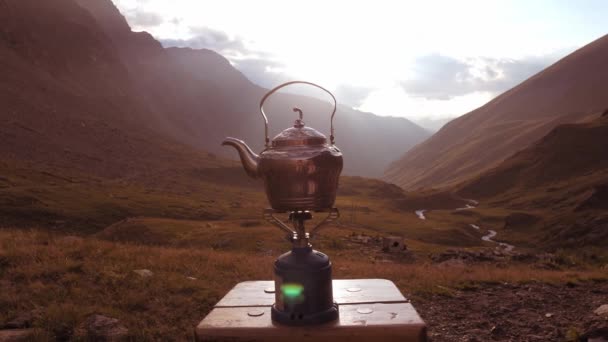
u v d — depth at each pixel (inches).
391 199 5565.9
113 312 215.0
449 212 5000.0
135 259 345.4
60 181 3887.8
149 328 205.0
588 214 3868.1
